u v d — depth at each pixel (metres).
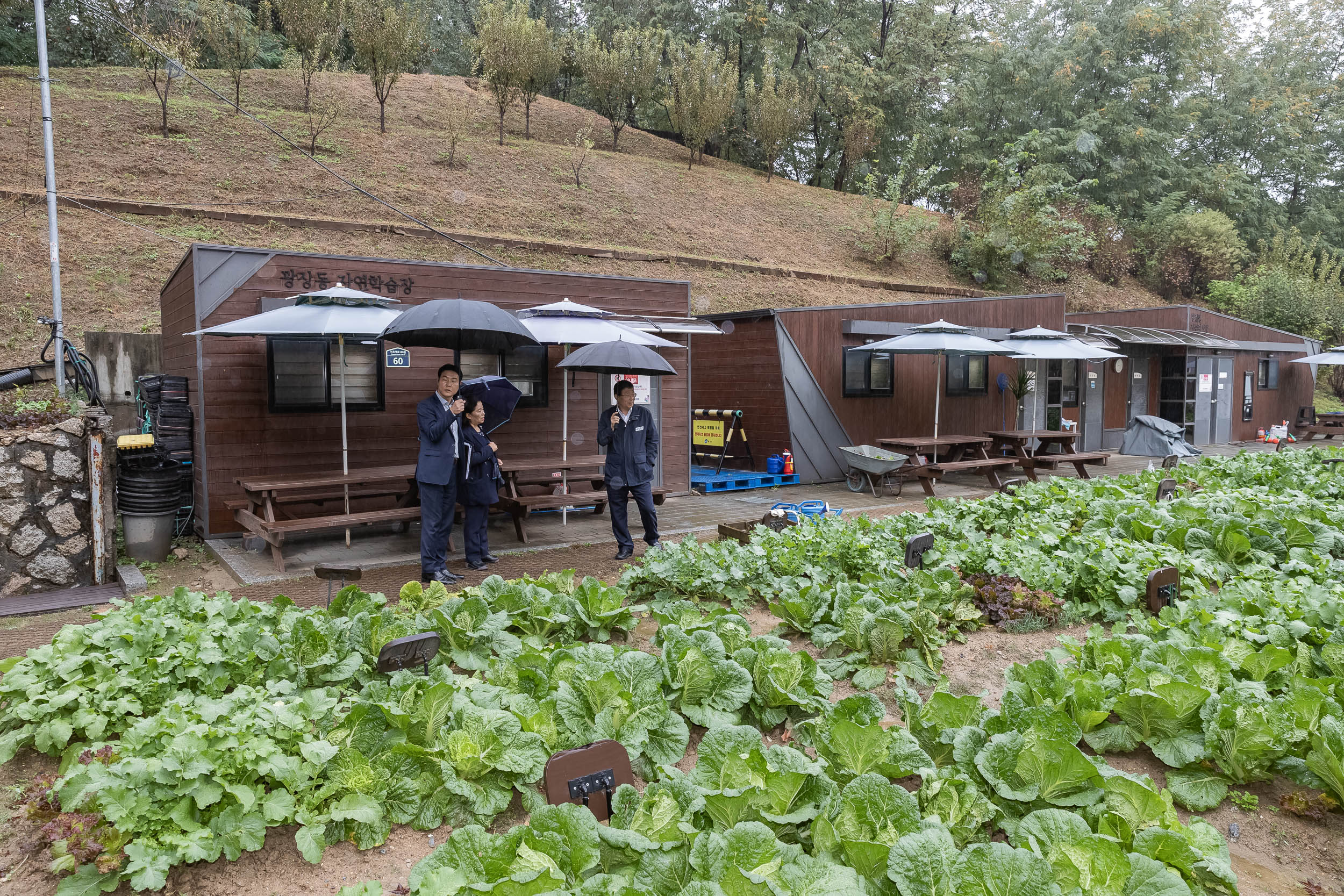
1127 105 34.94
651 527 8.09
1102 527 7.93
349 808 2.97
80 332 12.05
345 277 8.86
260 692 3.51
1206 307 32.50
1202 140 41.97
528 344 7.76
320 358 8.74
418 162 22.44
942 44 35.25
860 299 22.69
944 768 3.27
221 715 3.28
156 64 19.44
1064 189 31.08
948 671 4.80
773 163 34.06
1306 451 13.93
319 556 7.86
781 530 7.65
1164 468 13.12
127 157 17.73
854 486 12.49
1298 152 42.03
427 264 9.34
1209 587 6.43
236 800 2.88
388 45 22.91
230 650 3.92
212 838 2.73
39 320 10.72
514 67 25.17
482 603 4.53
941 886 2.34
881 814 2.71
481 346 7.79
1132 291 32.22
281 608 4.71
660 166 28.41
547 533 9.21
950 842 2.44
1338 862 3.12
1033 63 34.72
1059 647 5.26
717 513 10.33
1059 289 29.83
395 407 9.27
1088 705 3.84
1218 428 21.14
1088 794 3.02
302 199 18.48
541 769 3.19
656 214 24.41
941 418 15.32
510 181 23.27
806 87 32.84
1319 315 29.09
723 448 13.53
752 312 13.16
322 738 3.33
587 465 9.32
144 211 15.69
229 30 22.34
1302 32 45.34
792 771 2.86
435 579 6.79
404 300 9.22
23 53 24.56
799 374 13.06
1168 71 36.59
